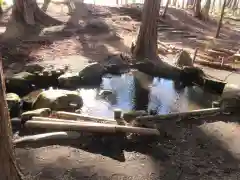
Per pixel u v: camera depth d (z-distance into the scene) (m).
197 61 10.91
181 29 18.88
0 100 2.26
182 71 9.53
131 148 4.95
